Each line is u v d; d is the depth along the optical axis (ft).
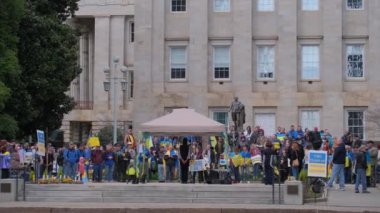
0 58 212.84
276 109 284.41
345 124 281.74
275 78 286.87
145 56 289.94
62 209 136.26
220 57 289.33
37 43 228.63
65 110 246.06
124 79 293.23
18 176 172.96
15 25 218.59
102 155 192.13
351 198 155.94
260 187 158.92
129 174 177.06
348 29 285.84
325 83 283.79
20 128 238.07
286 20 285.84
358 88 284.41
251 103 284.41
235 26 287.07
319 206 141.08
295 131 232.73
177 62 290.15
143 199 158.40
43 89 231.50
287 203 148.46
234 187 159.43
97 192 160.66
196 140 221.46
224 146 200.13
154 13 290.97
